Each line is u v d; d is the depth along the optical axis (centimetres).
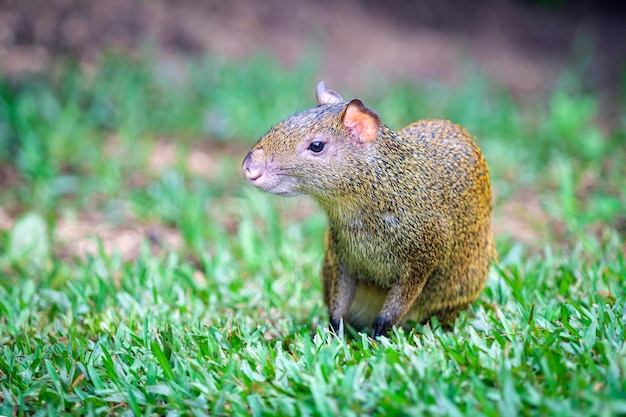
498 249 895
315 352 587
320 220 1031
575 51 1986
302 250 963
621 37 2109
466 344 575
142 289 800
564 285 719
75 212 1071
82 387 589
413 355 559
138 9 1744
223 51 1719
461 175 691
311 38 1859
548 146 1290
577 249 859
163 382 568
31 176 1129
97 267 884
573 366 516
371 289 710
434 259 667
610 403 452
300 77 1548
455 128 727
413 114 1432
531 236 979
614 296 685
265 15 1900
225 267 884
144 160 1225
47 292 799
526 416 467
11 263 912
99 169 1155
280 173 643
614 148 1257
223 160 1257
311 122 647
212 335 656
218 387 548
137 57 1619
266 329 702
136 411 526
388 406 480
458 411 466
